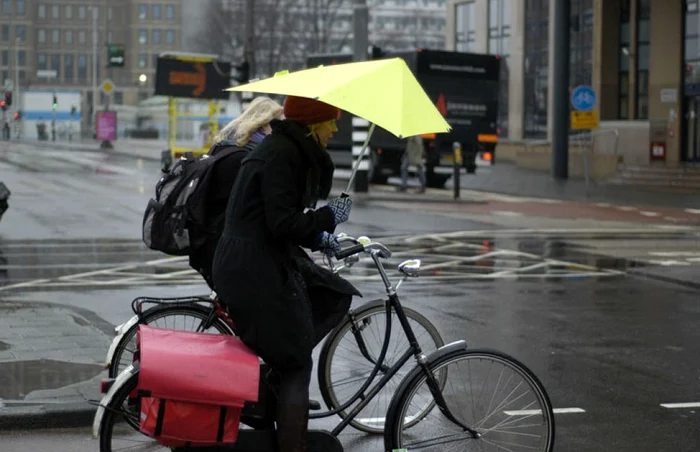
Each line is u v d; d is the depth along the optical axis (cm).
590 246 3134
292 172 853
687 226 3969
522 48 8694
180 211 1005
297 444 876
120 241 3003
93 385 1248
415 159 5494
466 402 950
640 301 2091
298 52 15988
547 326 1792
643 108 7338
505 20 9000
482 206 4800
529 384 956
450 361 934
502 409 954
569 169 7144
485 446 954
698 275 2431
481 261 2712
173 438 835
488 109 5756
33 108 14212
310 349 878
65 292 2059
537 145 7881
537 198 5500
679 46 6906
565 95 6700
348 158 6444
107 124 10731
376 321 1062
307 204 879
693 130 6888
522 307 1986
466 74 5697
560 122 6719
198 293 2059
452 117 5688
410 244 3089
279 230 843
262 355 864
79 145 11581
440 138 5709
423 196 5138
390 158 5978
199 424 834
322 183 886
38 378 1284
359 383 1071
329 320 942
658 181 6303
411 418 974
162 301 1066
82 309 1819
